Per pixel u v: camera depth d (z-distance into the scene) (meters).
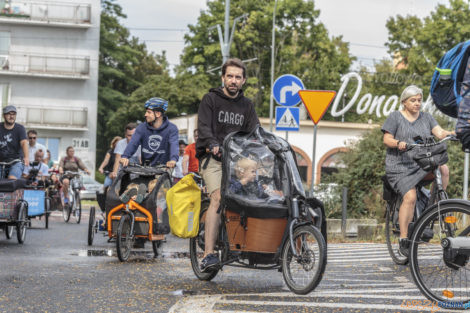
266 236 6.21
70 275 7.36
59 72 48.88
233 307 5.52
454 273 5.32
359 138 16.77
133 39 75.88
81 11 49.00
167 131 9.76
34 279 7.02
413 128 8.30
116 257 9.27
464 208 5.30
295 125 14.05
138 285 6.71
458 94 5.72
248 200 6.20
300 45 63.53
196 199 6.85
